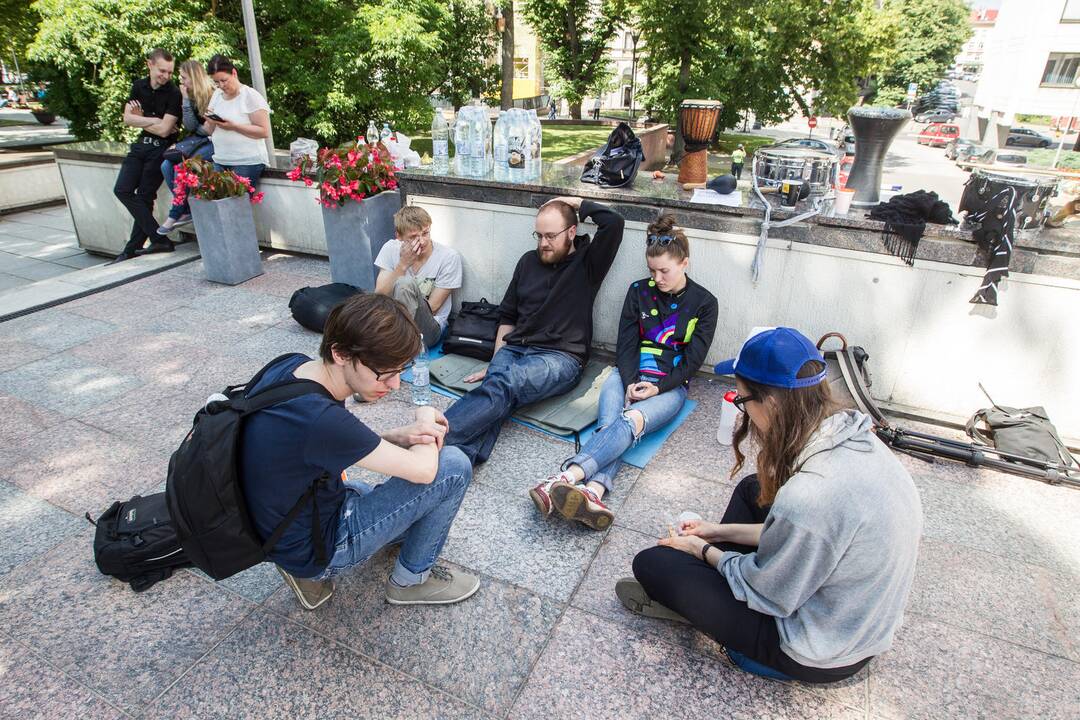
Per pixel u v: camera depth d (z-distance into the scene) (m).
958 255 3.02
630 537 2.52
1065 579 2.34
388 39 12.81
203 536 1.47
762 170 3.51
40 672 1.92
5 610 2.14
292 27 13.36
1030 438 2.93
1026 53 31.19
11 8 14.45
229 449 1.43
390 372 1.52
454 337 3.89
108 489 2.77
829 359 3.19
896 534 1.45
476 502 2.71
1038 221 2.91
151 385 3.69
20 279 6.65
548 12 24.33
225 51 11.33
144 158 5.94
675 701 1.85
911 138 42.50
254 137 5.74
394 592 2.14
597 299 3.93
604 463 2.67
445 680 1.91
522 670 1.94
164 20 11.11
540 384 3.18
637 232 3.67
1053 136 30.77
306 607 2.12
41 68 12.31
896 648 2.04
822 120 42.72
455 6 17.45
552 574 2.33
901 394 3.40
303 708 1.82
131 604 2.18
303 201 5.93
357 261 4.86
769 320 3.55
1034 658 2.01
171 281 5.46
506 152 4.35
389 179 4.83
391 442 1.86
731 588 1.75
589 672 1.94
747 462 2.99
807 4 19.59
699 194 3.57
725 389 3.71
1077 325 2.94
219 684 1.89
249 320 4.63
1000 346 3.11
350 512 1.80
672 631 2.09
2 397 3.54
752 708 1.84
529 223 3.97
